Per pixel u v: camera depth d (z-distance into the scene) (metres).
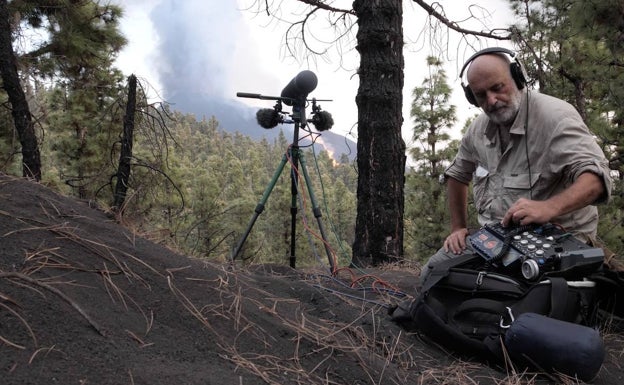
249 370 1.66
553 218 2.44
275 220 19.88
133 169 4.29
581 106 7.67
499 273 2.38
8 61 4.06
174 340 1.70
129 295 1.87
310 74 3.84
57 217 2.30
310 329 2.18
